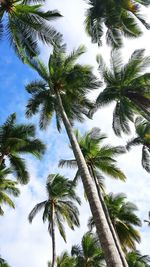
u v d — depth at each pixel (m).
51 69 23.25
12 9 18.77
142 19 22.91
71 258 36.56
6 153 27.09
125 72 25.03
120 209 33.97
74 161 29.28
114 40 26.41
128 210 33.75
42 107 24.48
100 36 25.47
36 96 24.09
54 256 27.44
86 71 23.88
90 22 25.86
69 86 22.62
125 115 25.75
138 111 25.53
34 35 18.91
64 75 22.73
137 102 23.75
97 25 25.53
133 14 23.84
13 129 27.36
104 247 11.20
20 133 27.38
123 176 28.67
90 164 28.62
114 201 34.22
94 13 24.48
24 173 27.38
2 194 31.61
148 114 23.12
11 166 27.61
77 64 23.92
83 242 36.69
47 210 32.16
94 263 35.94
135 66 24.84
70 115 24.06
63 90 23.30
